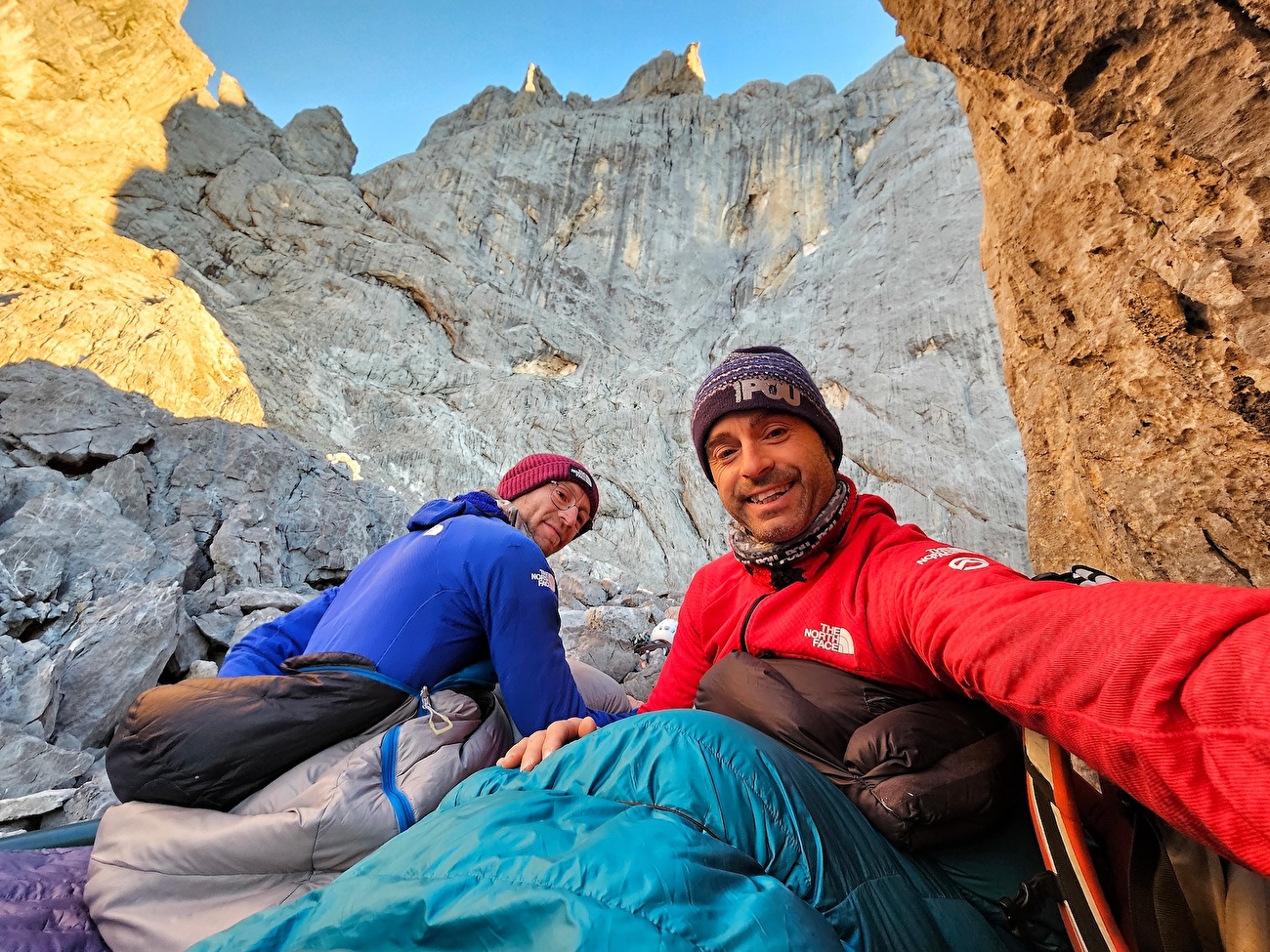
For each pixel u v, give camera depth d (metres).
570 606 6.91
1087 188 2.09
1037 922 0.74
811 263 25.20
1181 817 0.48
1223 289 1.56
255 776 1.09
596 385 21.91
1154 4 1.45
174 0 20.69
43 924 0.93
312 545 7.49
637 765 0.69
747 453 1.09
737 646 1.20
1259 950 0.50
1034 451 3.10
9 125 17.17
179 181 20.77
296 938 0.55
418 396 19.30
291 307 19.75
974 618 0.68
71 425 6.48
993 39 1.93
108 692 3.32
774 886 0.56
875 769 0.79
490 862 0.54
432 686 1.30
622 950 0.45
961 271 20.48
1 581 3.80
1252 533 1.71
